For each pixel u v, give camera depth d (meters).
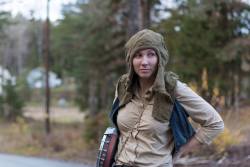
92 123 20.19
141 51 2.97
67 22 28.09
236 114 15.42
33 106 57.50
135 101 3.07
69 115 48.56
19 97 41.56
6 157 20.20
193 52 17.86
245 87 19.94
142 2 15.43
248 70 18.19
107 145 3.18
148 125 2.99
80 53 26.56
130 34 13.76
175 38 18.20
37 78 65.69
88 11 26.44
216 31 18.19
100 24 24.91
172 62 18.12
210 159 11.38
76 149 20.27
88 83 33.16
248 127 13.76
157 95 2.96
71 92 65.81
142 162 3.03
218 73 18.11
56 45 29.66
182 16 18.47
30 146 23.56
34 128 30.94
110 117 3.19
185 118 3.05
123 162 3.09
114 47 24.55
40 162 17.52
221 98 13.97
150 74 2.99
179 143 3.03
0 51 58.88
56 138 23.75
